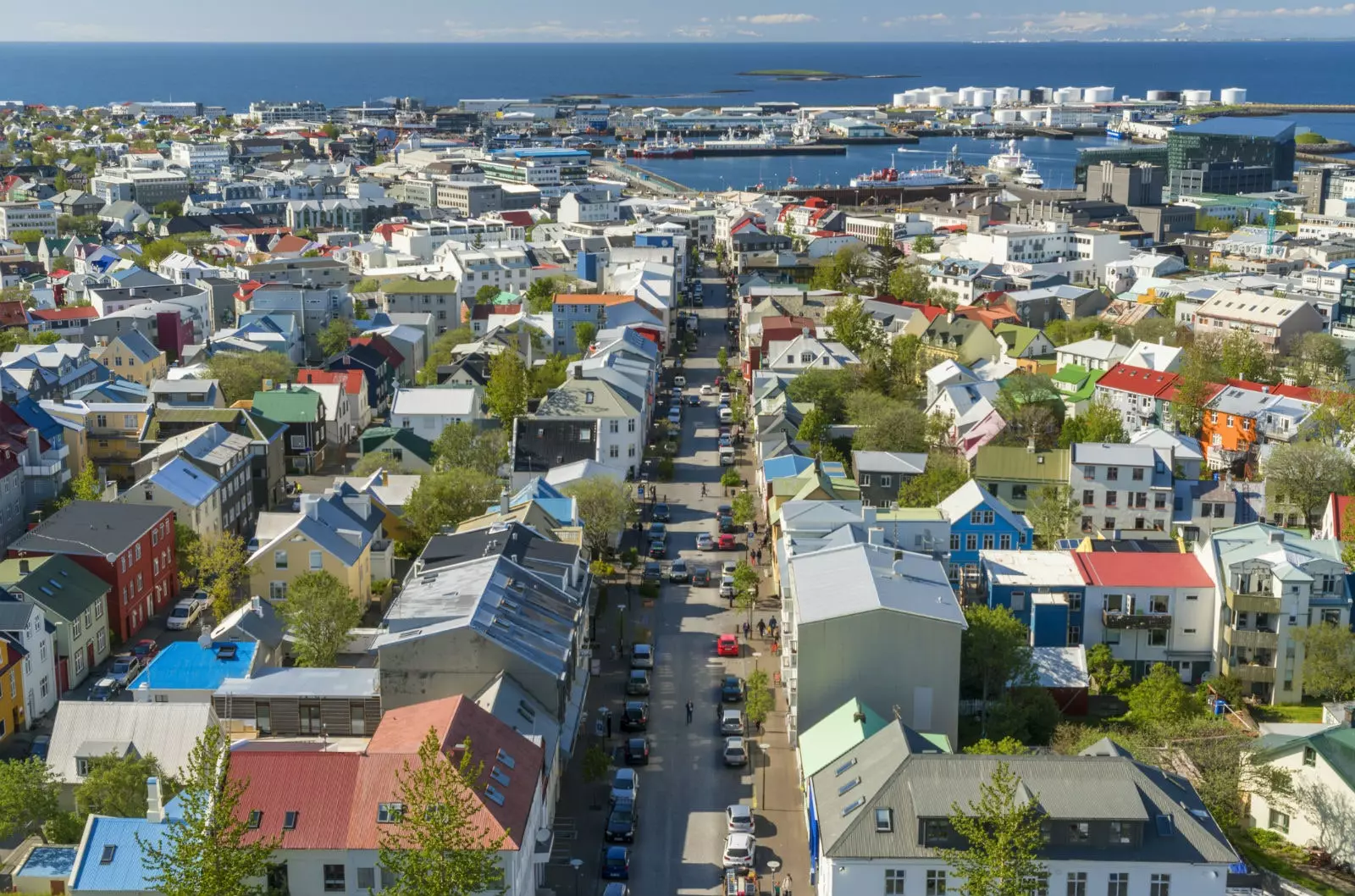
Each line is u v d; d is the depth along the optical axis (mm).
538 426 199750
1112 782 92312
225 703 116062
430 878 83312
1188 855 90188
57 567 144500
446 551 137000
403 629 115750
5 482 179500
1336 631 128625
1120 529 172000
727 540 177625
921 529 150000
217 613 153000
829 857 90562
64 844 98875
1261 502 178250
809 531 145500
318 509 156625
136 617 154000
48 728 131625
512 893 90500
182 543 166625
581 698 126750
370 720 116438
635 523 187625
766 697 124188
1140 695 125750
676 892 100438
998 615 125500
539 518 155375
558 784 113875
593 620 151750
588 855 105000
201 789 85812
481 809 91562
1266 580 132375
